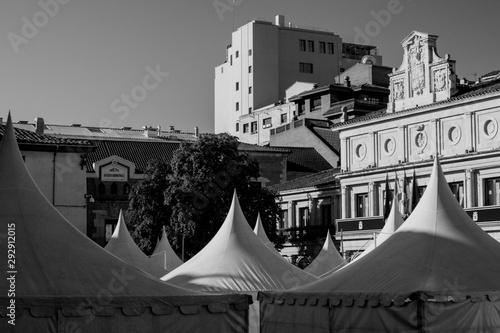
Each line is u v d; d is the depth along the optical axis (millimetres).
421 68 74938
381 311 28750
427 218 32656
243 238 43156
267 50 131875
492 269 30094
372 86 112500
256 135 128500
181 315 25641
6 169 27797
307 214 90625
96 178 91438
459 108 70750
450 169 71125
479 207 67500
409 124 75625
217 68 142875
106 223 90625
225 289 39875
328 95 113312
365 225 79000
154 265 54656
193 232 72562
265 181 102188
